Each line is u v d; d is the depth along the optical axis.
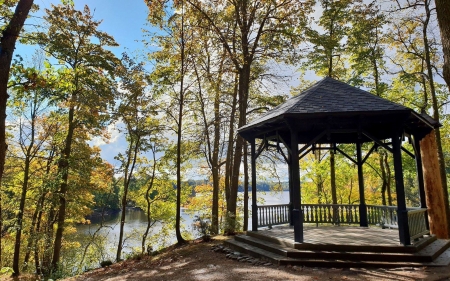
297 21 13.29
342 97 8.41
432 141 10.96
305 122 8.24
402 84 16.19
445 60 4.43
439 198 10.69
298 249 7.61
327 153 19.69
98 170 17.81
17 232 15.18
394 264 6.67
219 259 8.64
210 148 16.53
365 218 10.94
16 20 6.39
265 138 10.18
